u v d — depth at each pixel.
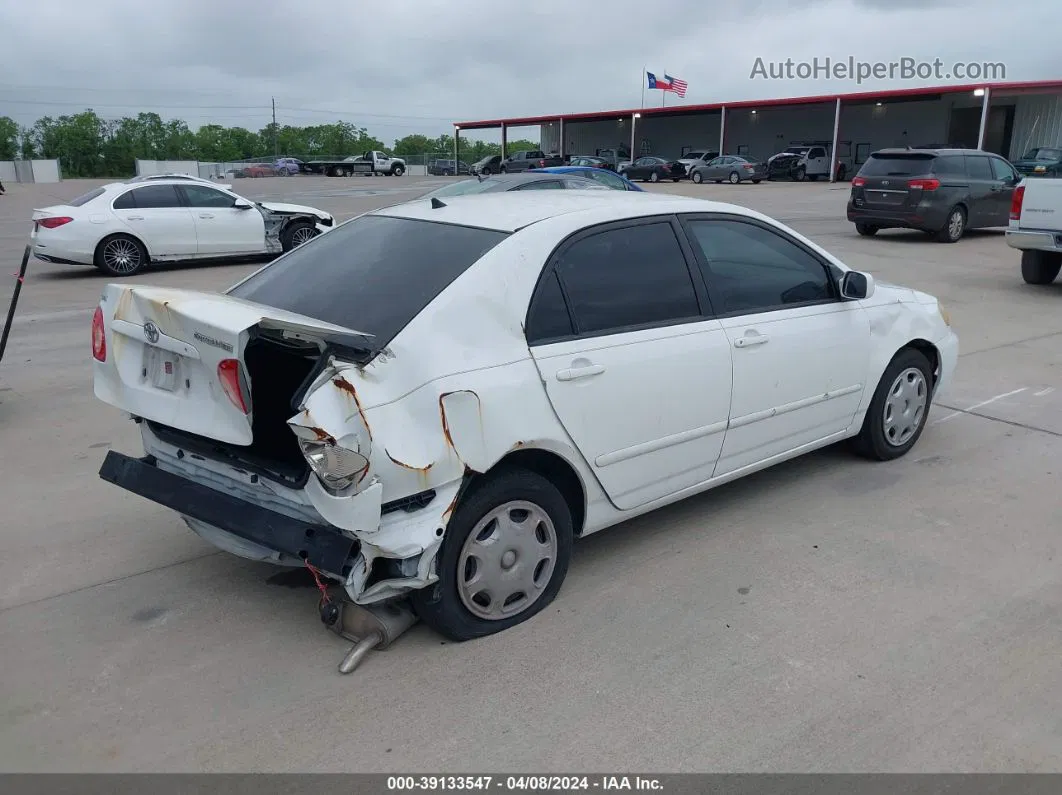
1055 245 10.66
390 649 3.42
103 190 13.79
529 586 3.58
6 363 8.03
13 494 4.98
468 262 3.45
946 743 2.88
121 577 4.02
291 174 59.97
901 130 43.56
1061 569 4.04
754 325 4.25
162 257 14.05
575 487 3.75
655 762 2.80
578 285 3.65
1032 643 3.44
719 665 3.30
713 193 32.75
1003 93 37.66
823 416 4.76
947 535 4.39
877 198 16.42
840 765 2.78
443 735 2.93
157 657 3.38
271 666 3.32
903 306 5.16
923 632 3.52
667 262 3.99
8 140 93.19
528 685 3.19
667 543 4.32
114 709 3.07
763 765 2.78
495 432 3.22
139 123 97.06
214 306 3.11
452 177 56.22
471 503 3.28
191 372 3.22
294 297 3.68
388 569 3.18
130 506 4.82
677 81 50.25
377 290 3.46
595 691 3.15
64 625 3.61
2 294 12.05
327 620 3.35
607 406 3.62
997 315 9.76
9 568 4.11
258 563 4.14
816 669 3.28
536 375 3.38
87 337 9.19
